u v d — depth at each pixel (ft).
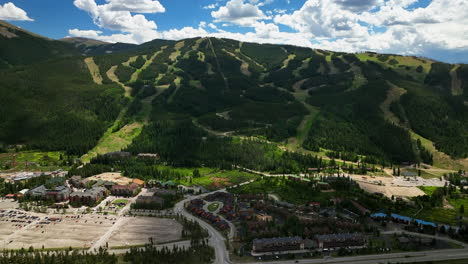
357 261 599.57
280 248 631.97
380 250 634.84
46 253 625.00
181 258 585.22
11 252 596.29
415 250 641.81
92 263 555.28
